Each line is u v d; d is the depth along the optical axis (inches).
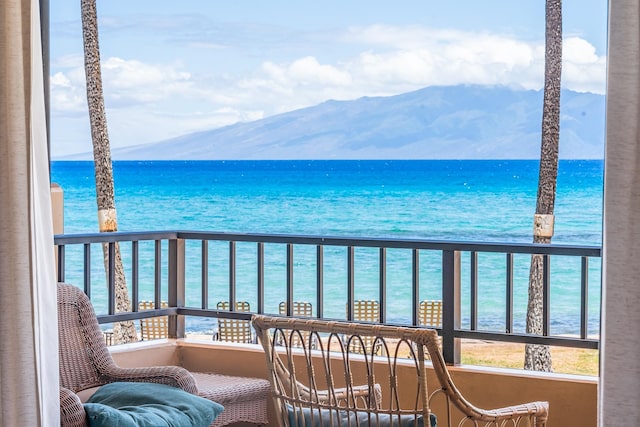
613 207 111.0
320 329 118.9
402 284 945.5
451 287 170.1
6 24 127.6
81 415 134.3
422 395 112.7
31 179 129.6
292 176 1277.1
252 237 190.9
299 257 978.7
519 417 121.1
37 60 131.5
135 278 193.9
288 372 128.5
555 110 711.7
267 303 981.2
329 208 1268.5
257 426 179.6
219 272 1002.7
